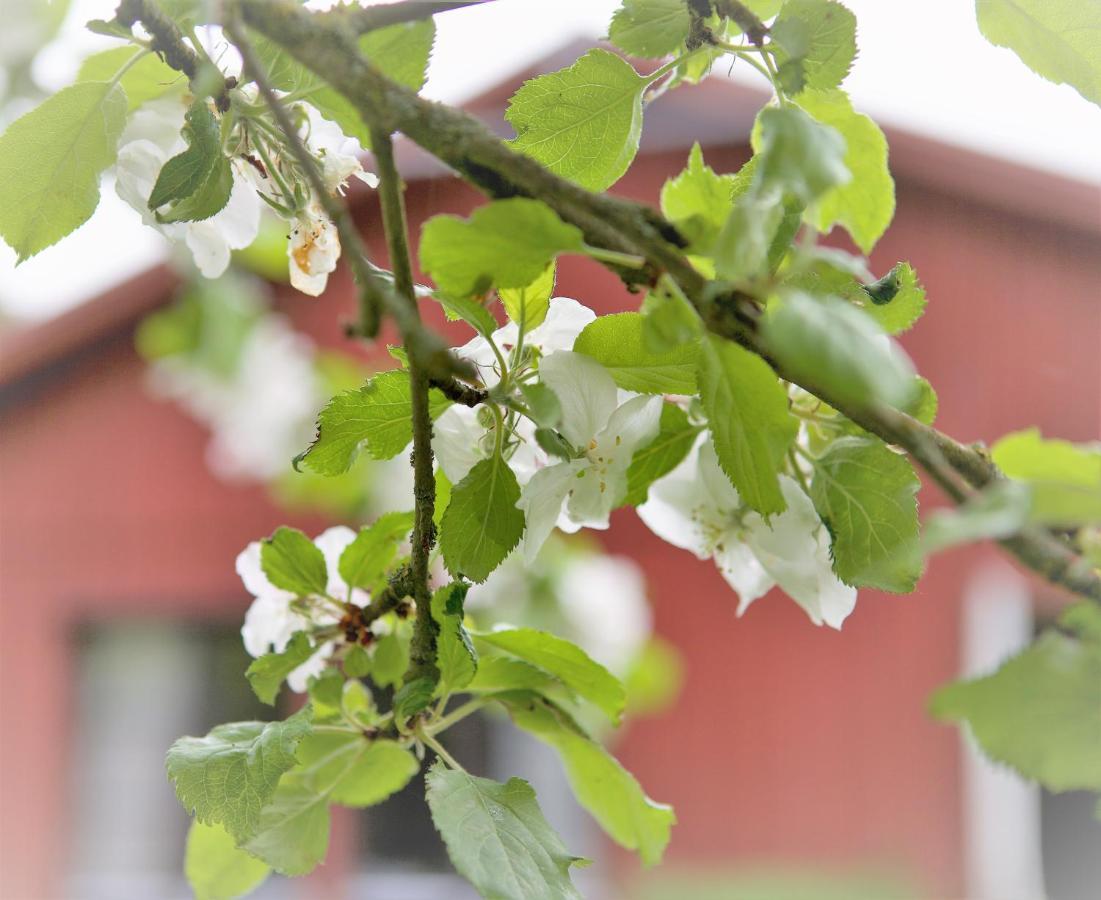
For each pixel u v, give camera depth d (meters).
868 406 0.35
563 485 0.46
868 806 1.92
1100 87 0.47
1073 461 0.37
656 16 0.48
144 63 0.48
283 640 0.53
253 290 1.69
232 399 1.64
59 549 2.30
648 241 0.38
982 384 1.95
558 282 0.94
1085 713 0.35
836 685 1.96
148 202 0.46
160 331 1.65
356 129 0.48
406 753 0.51
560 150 0.49
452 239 0.39
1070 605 0.36
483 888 0.43
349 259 0.38
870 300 0.46
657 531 0.51
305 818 0.51
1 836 2.23
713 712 1.98
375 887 2.02
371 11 0.42
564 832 1.97
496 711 0.60
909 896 1.85
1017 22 0.47
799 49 0.45
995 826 1.88
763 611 1.99
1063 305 1.94
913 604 1.94
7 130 0.47
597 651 1.30
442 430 0.47
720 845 1.95
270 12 0.39
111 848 2.24
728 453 0.42
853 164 0.50
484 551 0.45
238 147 0.48
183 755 0.47
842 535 0.46
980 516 0.33
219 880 0.54
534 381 0.45
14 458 2.33
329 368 1.62
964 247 1.96
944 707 0.36
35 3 0.51
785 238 0.43
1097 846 1.86
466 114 0.39
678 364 0.45
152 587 2.27
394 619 0.51
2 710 2.27
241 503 2.28
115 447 2.31
